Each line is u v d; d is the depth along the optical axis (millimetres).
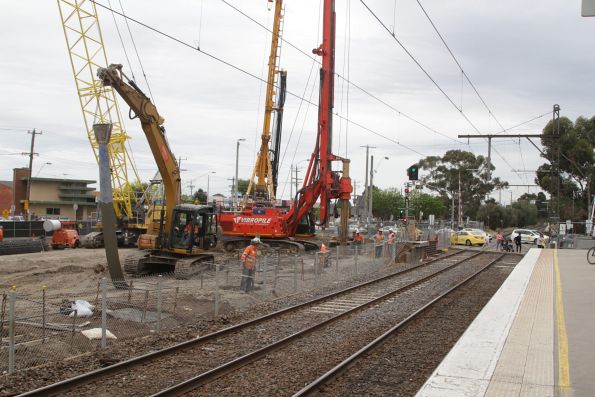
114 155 46656
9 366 10375
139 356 11492
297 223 39406
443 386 8539
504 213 127375
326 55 37250
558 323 13430
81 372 10609
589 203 82438
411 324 15742
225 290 21156
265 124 54125
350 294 21828
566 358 10227
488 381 8812
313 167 38719
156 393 9172
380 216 119750
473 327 12953
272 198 54688
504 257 42281
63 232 47094
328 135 37812
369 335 14328
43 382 9953
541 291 18938
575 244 53062
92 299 17500
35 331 13320
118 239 45688
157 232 30719
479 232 61562
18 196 92938
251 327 15031
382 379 10383
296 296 21328
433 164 112562
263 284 22125
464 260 38250
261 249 37312
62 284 23594
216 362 11484
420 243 38812
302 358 11922
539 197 142375
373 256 34969
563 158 85500
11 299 10617
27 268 30000
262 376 10547
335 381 10242
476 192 110562
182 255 27344
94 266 30266
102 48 45469
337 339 13797
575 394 8234
